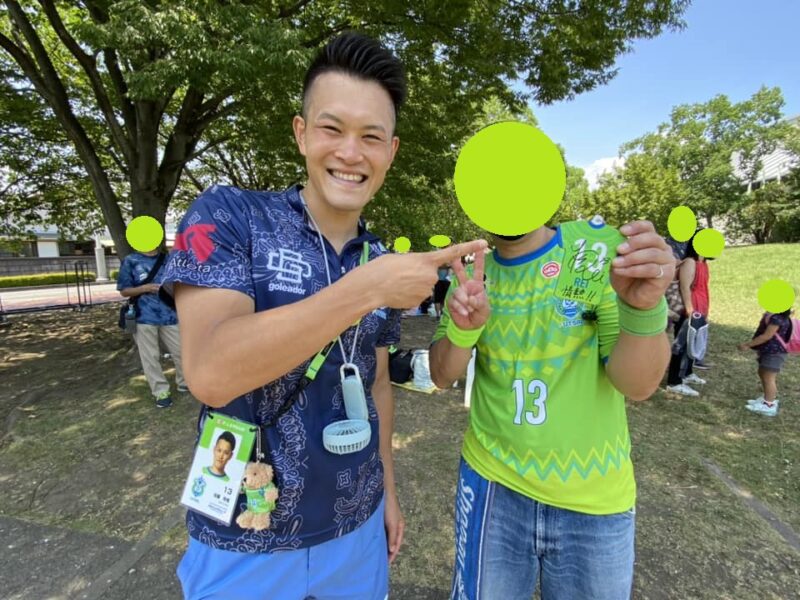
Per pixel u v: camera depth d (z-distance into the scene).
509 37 6.35
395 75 1.10
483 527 1.42
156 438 3.89
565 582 1.36
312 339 0.83
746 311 9.38
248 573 1.11
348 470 1.18
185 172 12.29
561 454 1.30
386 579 1.41
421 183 9.32
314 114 1.08
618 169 33.47
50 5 5.98
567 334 1.30
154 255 4.58
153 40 4.17
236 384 0.86
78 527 2.71
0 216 10.01
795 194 29.91
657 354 1.15
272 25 4.31
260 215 1.10
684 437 3.92
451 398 4.85
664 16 5.80
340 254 1.19
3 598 2.19
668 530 2.67
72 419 4.30
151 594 2.22
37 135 8.52
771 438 3.89
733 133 38.47
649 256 1.02
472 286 1.22
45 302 14.37
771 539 2.59
